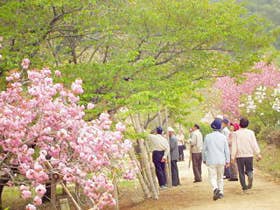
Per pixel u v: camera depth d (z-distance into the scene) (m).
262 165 19.25
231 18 13.01
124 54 11.51
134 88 11.10
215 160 11.33
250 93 26.27
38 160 6.77
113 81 10.80
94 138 6.99
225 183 14.78
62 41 12.25
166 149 14.45
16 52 10.12
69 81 10.14
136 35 12.35
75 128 7.33
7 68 9.61
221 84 27.23
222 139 11.41
